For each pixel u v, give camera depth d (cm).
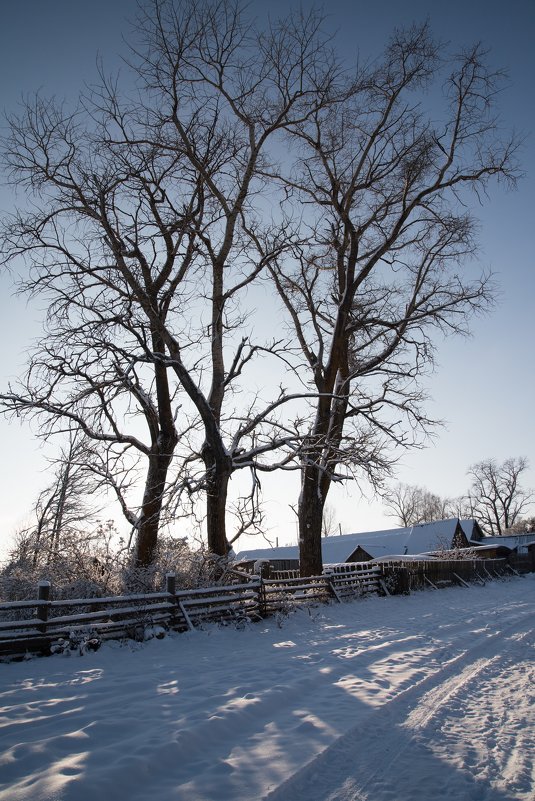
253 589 1405
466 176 2036
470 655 1001
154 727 540
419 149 1989
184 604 1196
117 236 1659
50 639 965
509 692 736
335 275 2286
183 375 1614
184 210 1723
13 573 1317
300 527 1991
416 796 424
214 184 1756
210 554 1464
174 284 1703
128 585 1248
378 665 880
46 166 1603
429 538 5297
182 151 1673
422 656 959
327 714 605
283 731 549
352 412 2100
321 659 915
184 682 742
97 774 425
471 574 2841
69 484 2259
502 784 446
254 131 1827
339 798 420
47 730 535
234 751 496
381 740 538
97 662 898
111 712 591
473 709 654
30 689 709
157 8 1616
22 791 399
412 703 668
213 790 416
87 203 1611
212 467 1612
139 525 1602
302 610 1494
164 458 1683
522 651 1050
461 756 502
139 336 1557
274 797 410
